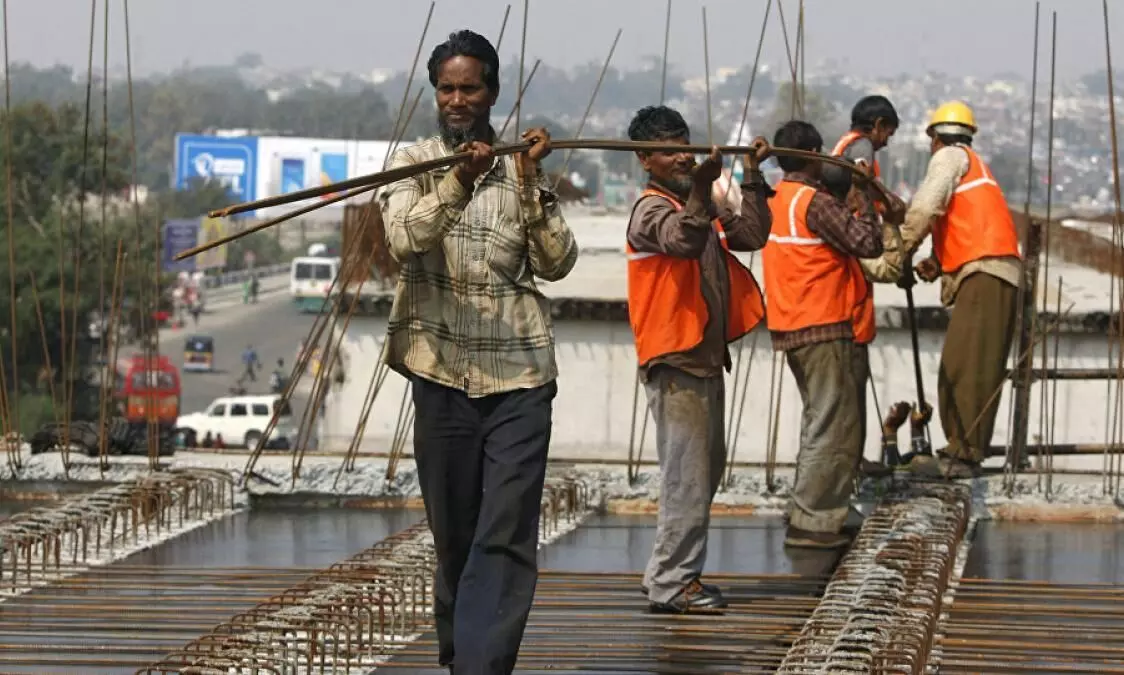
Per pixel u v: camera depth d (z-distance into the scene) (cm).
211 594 750
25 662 641
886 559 743
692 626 695
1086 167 13900
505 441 555
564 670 634
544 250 554
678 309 711
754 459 1592
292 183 10381
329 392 1691
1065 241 2167
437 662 660
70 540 865
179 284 8162
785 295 844
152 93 18900
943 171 946
